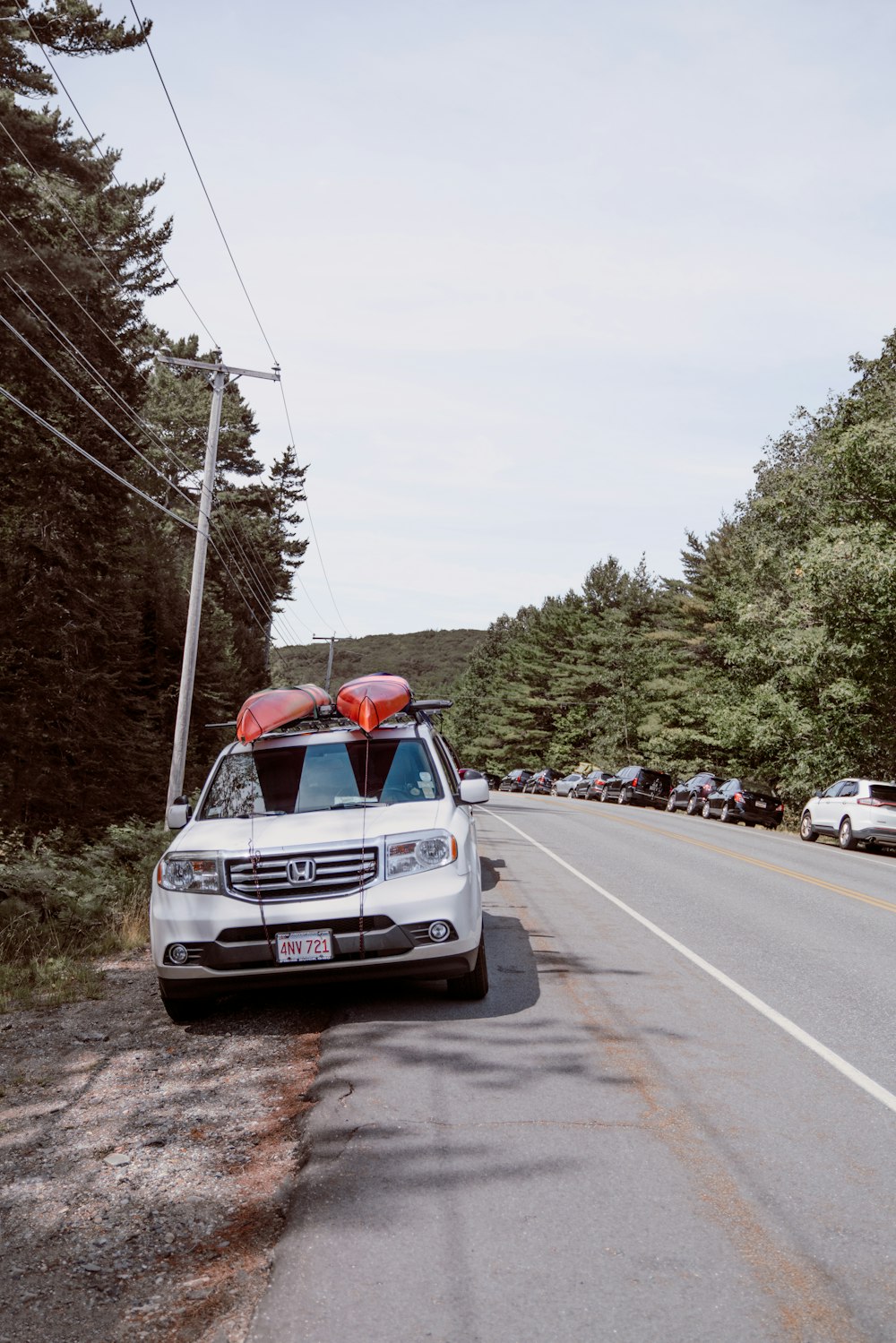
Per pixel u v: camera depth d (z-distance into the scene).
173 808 7.68
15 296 22.34
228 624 51.78
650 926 10.55
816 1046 6.21
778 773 34.62
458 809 7.54
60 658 24.83
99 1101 5.39
